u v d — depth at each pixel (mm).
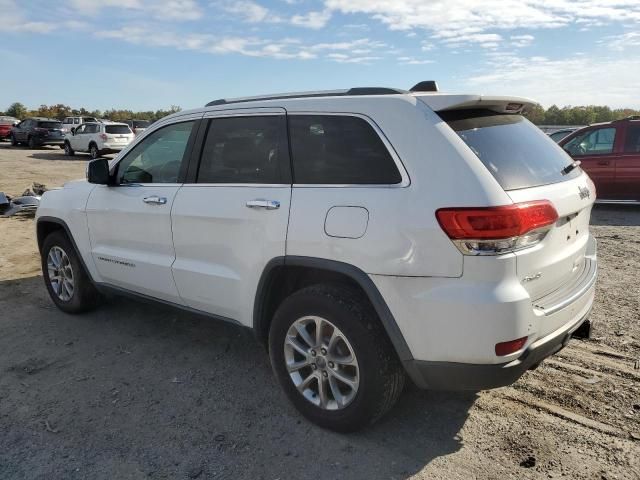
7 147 31375
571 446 2871
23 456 2871
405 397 3410
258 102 3414
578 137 10211
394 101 2844
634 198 9742
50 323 4730
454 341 2549
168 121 3959
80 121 32844
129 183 4180
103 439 3012
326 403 3049
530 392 3414
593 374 3607
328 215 2871
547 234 2701
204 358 4016
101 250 4395
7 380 3697
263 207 3156
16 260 6852
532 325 2557
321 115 3074
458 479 2639
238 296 3393
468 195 2490
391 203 2674
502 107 3125
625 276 5703
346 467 2748
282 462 2797
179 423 3160
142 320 4770
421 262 2570
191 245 3633
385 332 2809
